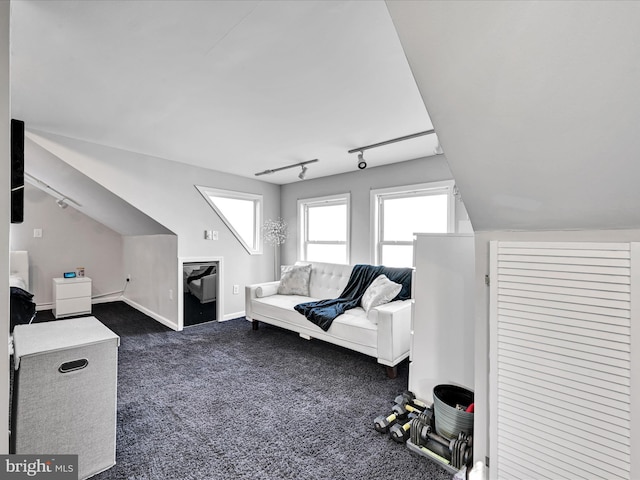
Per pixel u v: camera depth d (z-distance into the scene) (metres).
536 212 1.27
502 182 1.25
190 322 3.99
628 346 1.05
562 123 0.98
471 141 1.18
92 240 5.17
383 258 3.89
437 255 2.01
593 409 1.11
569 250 1.17
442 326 1.99
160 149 3.28
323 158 3.55
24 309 3.01
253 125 2.59
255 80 1.88
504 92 0.98
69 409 1.39
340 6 1.27
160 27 1.41
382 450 1.67
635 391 1.03
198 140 2.98
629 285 1.05
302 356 3.02
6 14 0.88
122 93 2.05
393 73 1.79
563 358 1.18
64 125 2.62
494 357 1.36
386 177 3.78
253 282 4.72
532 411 1.26
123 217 4.08
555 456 1.19
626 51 0.78
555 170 1.11
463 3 0.85
